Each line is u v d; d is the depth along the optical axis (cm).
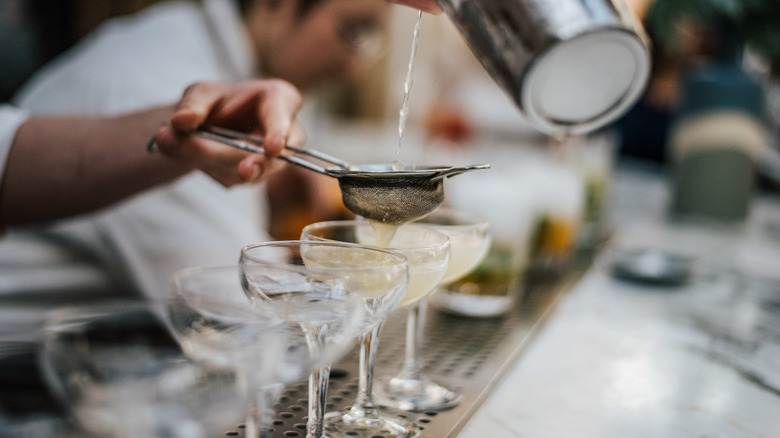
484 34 84
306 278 70
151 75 164
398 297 77
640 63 87
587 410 95
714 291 165
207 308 67
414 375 99
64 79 168
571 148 201
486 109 440
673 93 336
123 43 171
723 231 238
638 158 387
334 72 202
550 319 137
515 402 96
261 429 73
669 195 262
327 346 65
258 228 178
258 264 72
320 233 89
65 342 58
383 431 82
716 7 202
